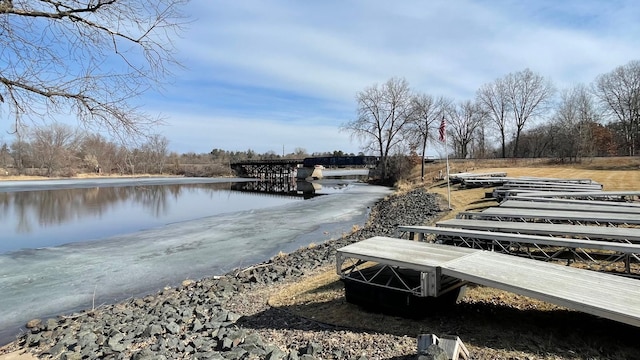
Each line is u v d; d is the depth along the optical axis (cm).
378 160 5697
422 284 538
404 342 493
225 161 10662
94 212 2841
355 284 629
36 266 1305
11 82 337
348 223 2158
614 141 5903
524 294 466
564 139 5222
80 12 351
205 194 4656
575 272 529
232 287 970
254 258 1391
